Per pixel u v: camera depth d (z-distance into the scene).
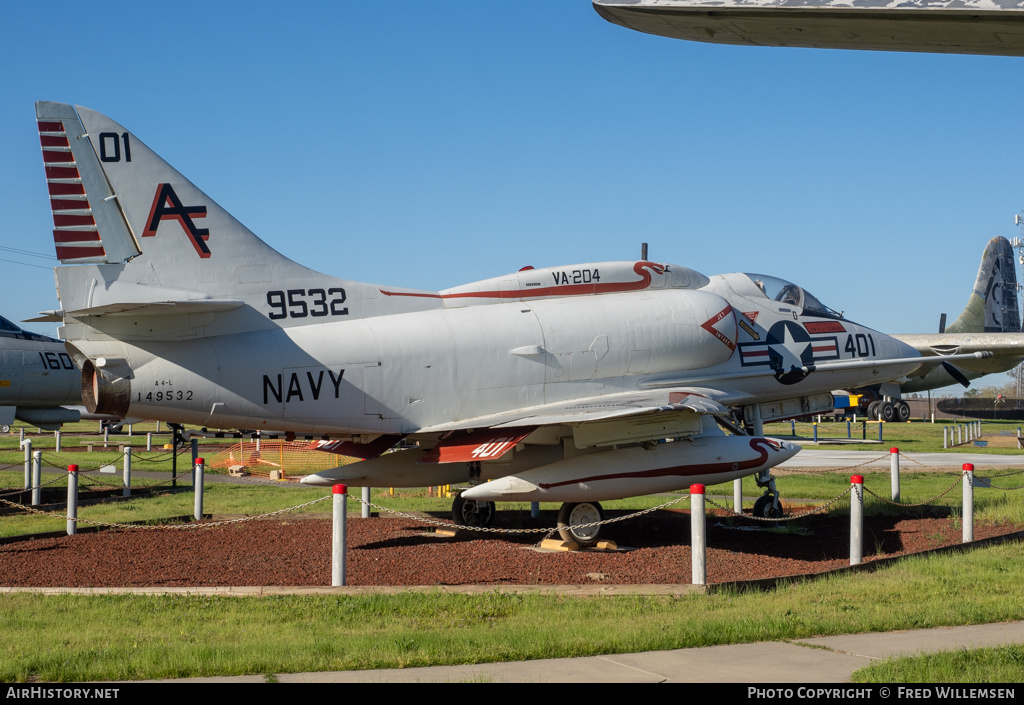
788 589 8.74
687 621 7.05
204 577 9.80
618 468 12.03
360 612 7.80
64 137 11.70
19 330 28.00
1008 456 28.44
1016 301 52.00
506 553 11.42
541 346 13.08
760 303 15.60
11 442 37.22
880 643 6.52
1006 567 9.42
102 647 6.49
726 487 18.97
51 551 11.39
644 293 14.45
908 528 13.38
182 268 11.91
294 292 12.36
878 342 16.41
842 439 37.75
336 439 14.20
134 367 11.43
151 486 20.12
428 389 12.53
